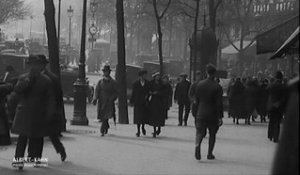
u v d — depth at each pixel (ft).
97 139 45.44
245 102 69.15
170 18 158.51
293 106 7.20
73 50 242.78
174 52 243.81
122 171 29.66
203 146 43.01
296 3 140.97
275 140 47.24
